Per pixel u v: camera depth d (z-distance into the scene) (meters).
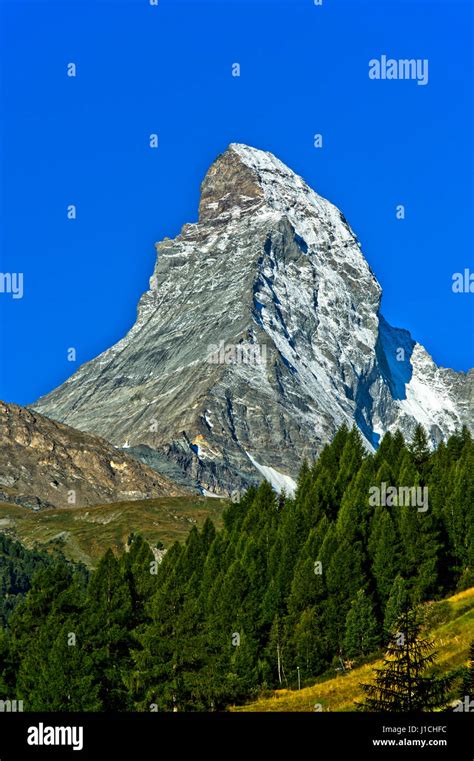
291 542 150.62
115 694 114.44
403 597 132.50
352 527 150.38
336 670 128.38
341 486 176.12
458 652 109.94
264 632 138.75
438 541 149.88
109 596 134.62
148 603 134.12
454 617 124.81
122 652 123.88
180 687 116.75
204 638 120.31
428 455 187.38
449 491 161.38
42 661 113.00
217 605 139.62
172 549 166.00
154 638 119.44
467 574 146.75
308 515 162.12
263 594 142.50
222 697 118.88
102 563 143.50
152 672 116.94
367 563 148.00
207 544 165.88
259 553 151.38
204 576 149.25
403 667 77.06
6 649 119.19
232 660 128.25
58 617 120.25
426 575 142.88
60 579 126.31
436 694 76.50
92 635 119.44
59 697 108.94
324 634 133.25
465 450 185.38
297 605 137.38
